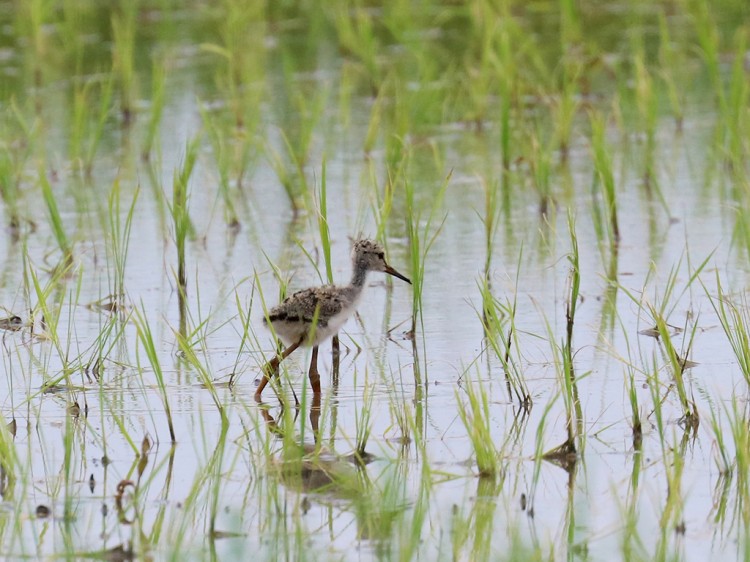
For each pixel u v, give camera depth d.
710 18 29.64
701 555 9.58
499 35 27.52
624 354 13.56
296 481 10.83
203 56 28.91
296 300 12.76
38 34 27.12
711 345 13.73
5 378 13.25
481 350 13.83
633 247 17.17
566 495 10.55
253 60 26.80
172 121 24.23
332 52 29.47
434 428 11.86
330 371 13.37
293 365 13.56
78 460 11.30
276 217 19.09
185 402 12.59
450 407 12.34
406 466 11.12
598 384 12.82
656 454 11.27
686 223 18.11
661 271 16.12
